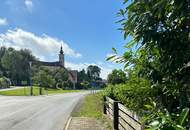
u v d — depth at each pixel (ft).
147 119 11.49
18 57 454.40
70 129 45.91
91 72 522.88
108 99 58.39
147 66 13.42
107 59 14.21
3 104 110.52
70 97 176.96
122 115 35.09
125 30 12.34
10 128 49.19
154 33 11.65
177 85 12.16
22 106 101.04
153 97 14.16
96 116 63.67
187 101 11.61
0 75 398.83
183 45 11.41
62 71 447.42
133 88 16.29
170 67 11.73
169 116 9.21
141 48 12.74
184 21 10.94
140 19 11.77
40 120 60.44
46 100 141.18
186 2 10.11
